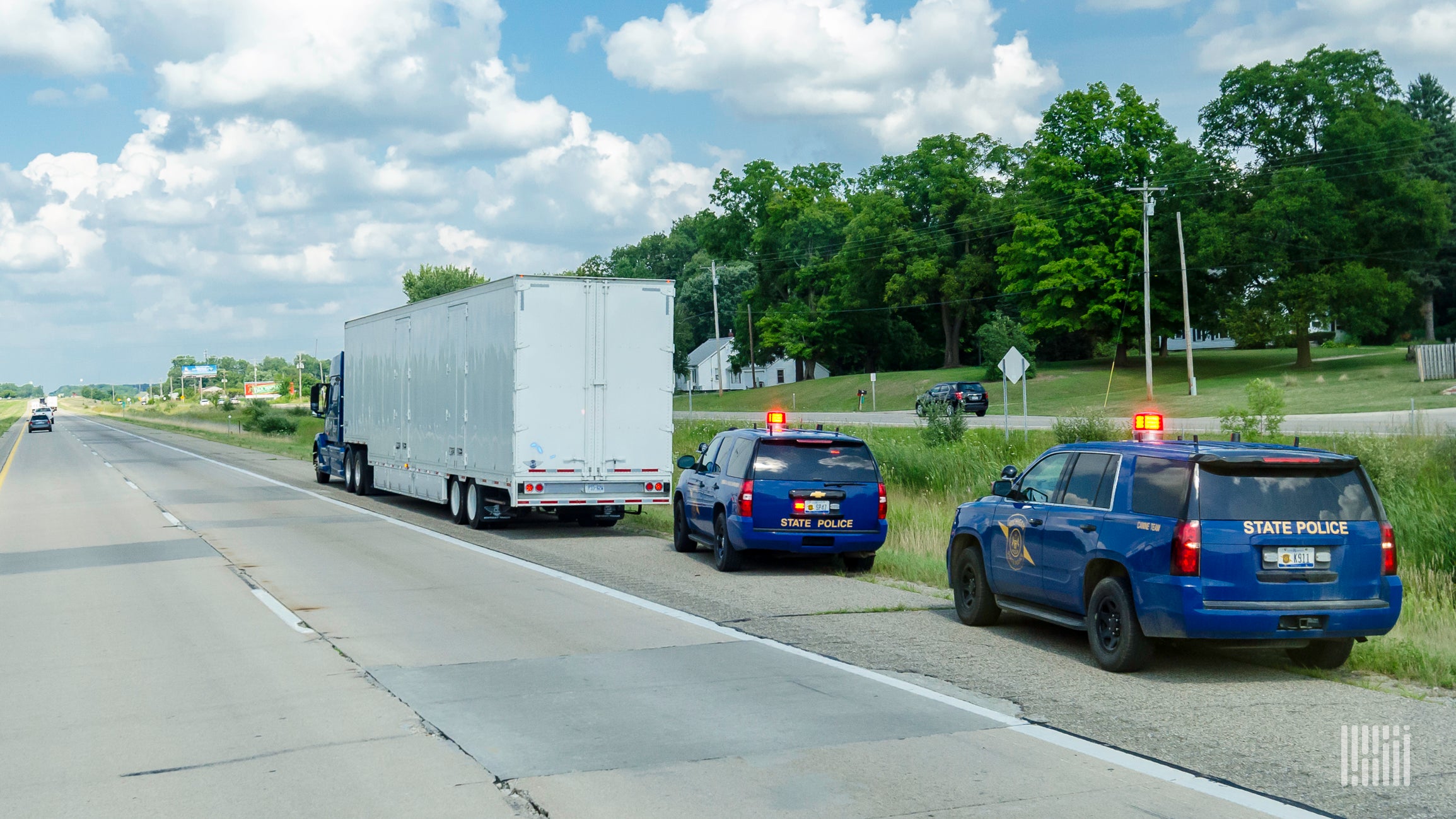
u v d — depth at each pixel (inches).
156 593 511.5
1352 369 2349.9
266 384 6722.4
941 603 475.2
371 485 1080.8
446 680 331.9
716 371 4670.3
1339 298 2497.5
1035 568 386.9
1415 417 1053.8
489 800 223.1
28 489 1264.8
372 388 1043.3
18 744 269.4
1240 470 330.6
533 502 718.5
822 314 3786.9
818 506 551.5
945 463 948.0
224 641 398.6
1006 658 364.2
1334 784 232.2
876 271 3668.8
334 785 233.9
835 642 387.9
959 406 1248.8
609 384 733.9
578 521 837.2
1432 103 4124.0
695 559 629.6
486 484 762.8
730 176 4303.6
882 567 584.7
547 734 272.1
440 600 483.2
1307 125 2650.1
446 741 266.5
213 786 234.7
